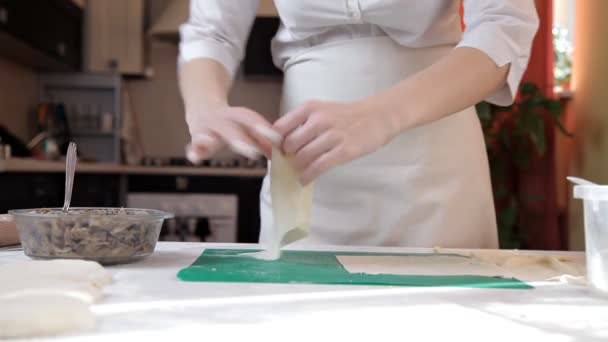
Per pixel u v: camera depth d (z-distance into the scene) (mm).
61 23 2848
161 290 557
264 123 700
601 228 558
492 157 2572
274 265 711
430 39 997
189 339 402
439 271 690
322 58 1035
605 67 2170
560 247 2695
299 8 1000
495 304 524
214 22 1028
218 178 2863
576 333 434
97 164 2564
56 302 430
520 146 2543
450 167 1002
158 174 2863
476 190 1029
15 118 2920
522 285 608
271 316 466
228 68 1021
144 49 3281
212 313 472
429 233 991
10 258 748
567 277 634
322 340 407
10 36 2275
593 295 569
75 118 3188
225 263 722
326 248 896
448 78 765
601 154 2215
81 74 3176
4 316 399
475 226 1027
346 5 967
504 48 818
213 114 739
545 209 2586
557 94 2615
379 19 963
